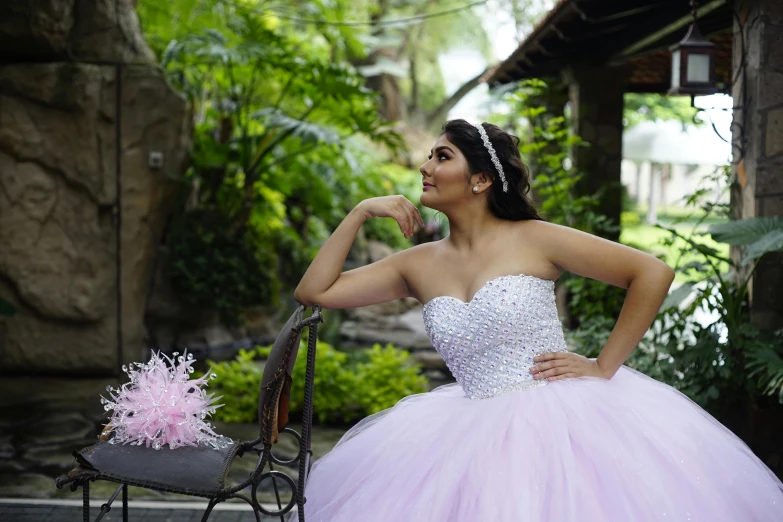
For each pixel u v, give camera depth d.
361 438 2.58
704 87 4.93
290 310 10.75
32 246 7.07
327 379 5.95
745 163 4.75
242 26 9.91
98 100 7.05
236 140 9.69
